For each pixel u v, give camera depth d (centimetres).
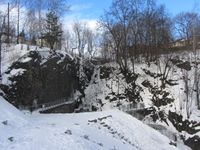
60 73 6388
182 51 7881
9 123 3000
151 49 7931
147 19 8100
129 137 3756
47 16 7269
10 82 5244
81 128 3200
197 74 7219
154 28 8031
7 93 5191
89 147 2477
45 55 6050
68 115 4500
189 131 6188
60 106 6131
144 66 7662
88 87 7456
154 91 7025
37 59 5784
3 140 2295
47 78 5950
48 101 5950
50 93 6025
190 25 8200
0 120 3012
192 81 7225
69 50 9194
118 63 7825
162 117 6519
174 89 7012
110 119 4031
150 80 7281
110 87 7350
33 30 7294
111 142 3170
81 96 7081
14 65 5441
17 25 8044
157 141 4047
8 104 4319
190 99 6788
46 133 2530
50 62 6088
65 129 2770
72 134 2658
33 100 5547
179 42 8156
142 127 4231
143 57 7981
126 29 8038
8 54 5697
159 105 6769
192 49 7862
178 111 6512
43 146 2239
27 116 4275
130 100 7069
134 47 8031
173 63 7556
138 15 8138
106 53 8444
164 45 7925
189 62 7519
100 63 8388
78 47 9206
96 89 7381
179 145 5822
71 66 6888
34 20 7319
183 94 6862
